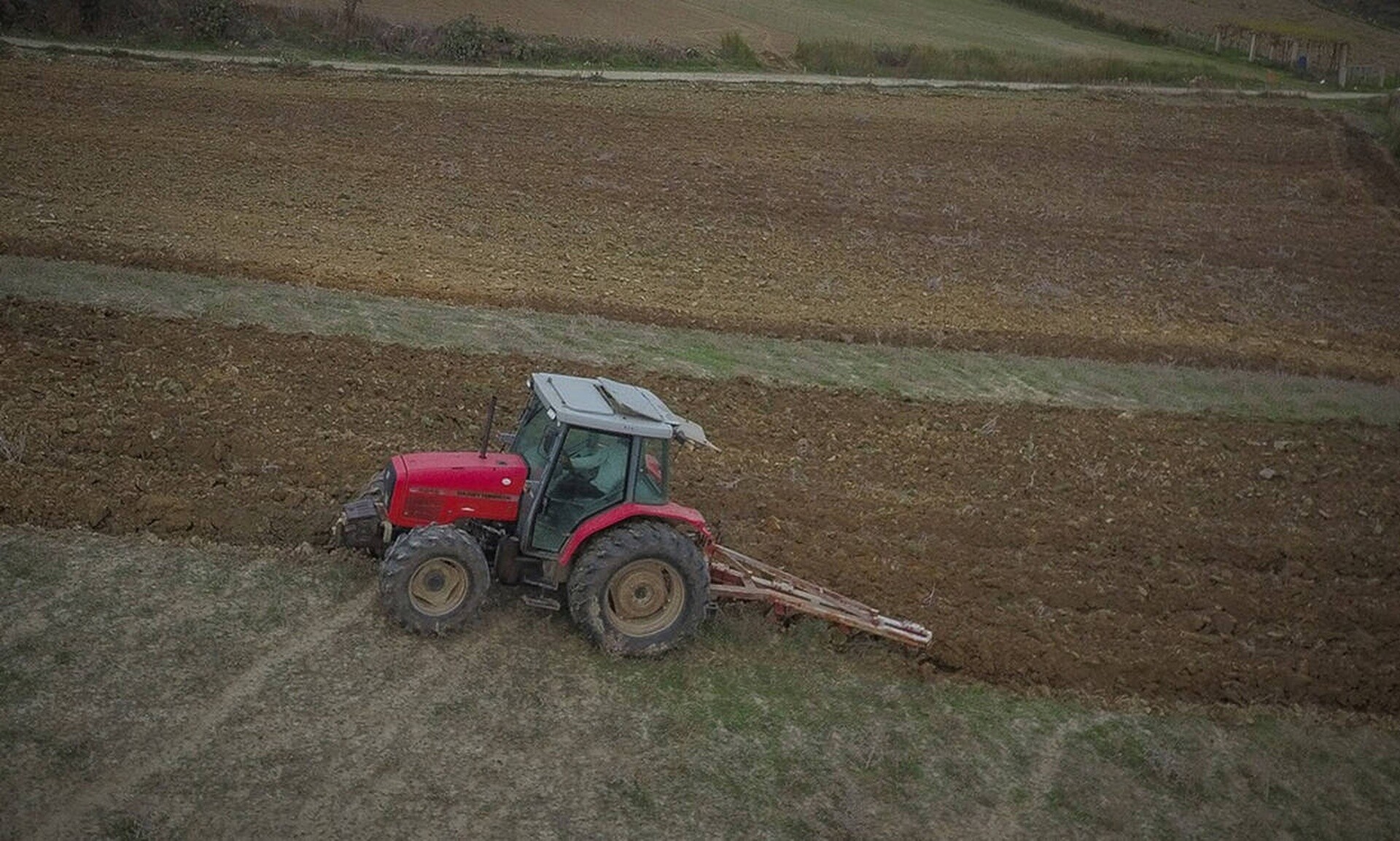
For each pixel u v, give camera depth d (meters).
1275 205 39.69
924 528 14.02
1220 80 62.97
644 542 10.16
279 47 43.78
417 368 16.83
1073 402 19.98
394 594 9.98
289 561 11.15
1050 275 29.09
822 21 67.06
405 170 30.23
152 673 9.34
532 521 10.33
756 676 10.55
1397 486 17.70
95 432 13.12
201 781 8.34
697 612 10.45
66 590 10.18
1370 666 12.14
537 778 8.96
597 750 9.34
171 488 12.12
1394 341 26.98
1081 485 16.17
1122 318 26.25
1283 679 11.62
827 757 9.74
